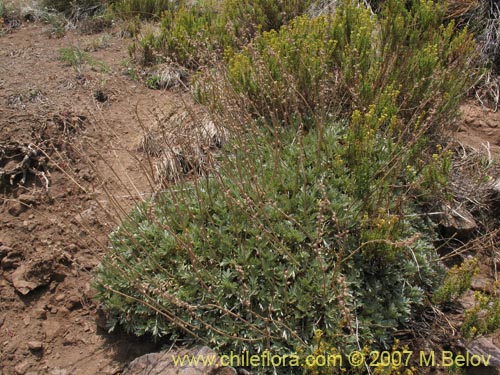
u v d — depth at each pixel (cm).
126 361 311
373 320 304
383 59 436
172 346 301
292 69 420
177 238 303
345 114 420
